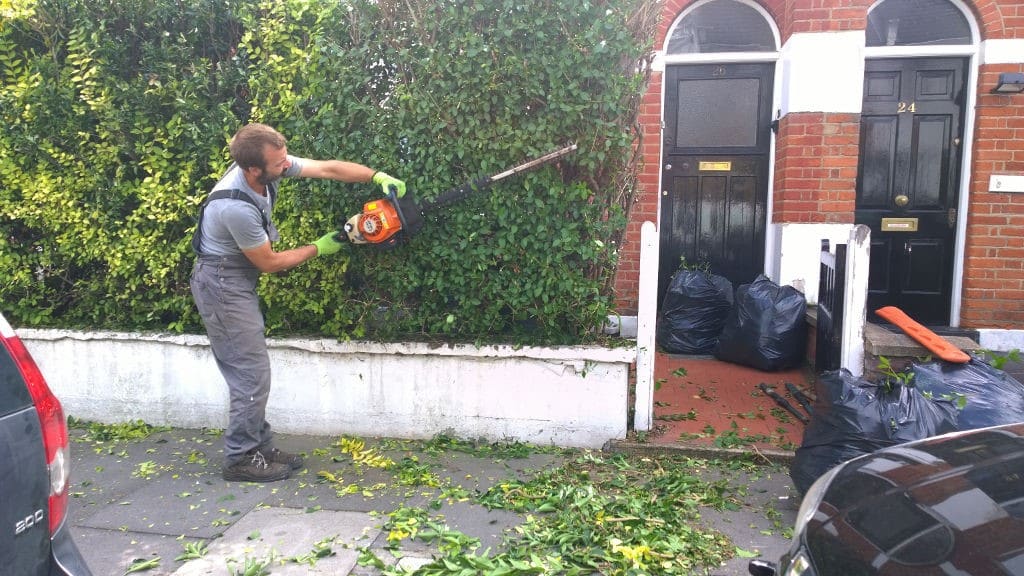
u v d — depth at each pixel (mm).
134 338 4727
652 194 6203
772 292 5754
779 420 4641
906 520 1938
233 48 4480
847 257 4297
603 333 4488
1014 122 5797
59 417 2072
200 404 4738
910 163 6234
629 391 4832
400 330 4492
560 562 2980
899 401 3375
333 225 4270
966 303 5969
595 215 4109
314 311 4527
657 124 6160
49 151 4543
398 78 4141
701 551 3127
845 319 4301
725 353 5930
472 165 4082
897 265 6301
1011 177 5812
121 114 4387
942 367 3719
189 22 4406
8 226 4828
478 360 4352
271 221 3875
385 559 3078
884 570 1769
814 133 5848
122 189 4531
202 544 3227
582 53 3852
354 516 3506
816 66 5801
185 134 4387
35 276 4949
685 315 6258
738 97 6539
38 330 4855
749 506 3602
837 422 3426
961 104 6109
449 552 3061
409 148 4113
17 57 4688
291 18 4258
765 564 2416
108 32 4480
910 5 6121
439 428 4461
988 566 1642
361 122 4188
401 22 4078
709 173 6645
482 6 3885
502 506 3557
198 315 4664
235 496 3754
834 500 2215
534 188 4043
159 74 4363
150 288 4754
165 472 4078
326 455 4293
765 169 6551
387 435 4527
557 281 4102
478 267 4133
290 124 4246
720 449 4137
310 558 3076
